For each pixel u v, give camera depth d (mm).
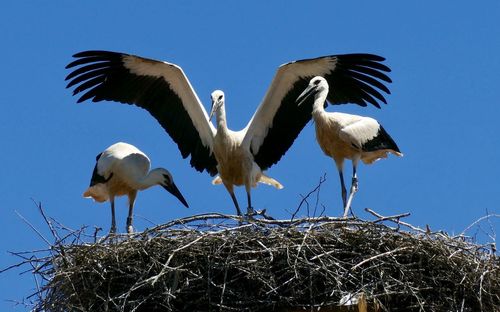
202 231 14047
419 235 13930
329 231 13977
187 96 18172
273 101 18141
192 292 13742
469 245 14109
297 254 13625
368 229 13914
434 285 13750
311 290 13484
